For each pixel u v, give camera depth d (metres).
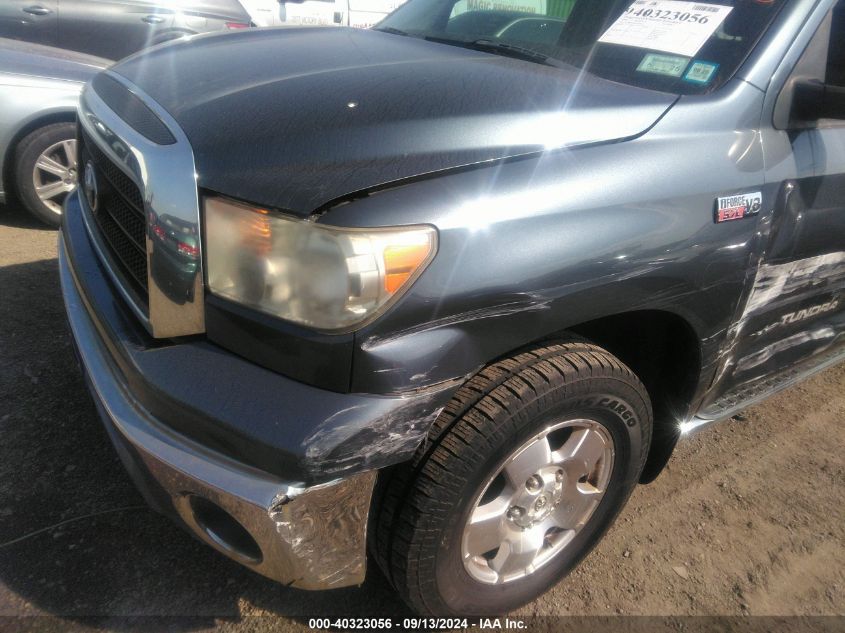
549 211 1.56
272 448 1.36
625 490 2.06
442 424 1.58
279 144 1.53
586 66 2.14
